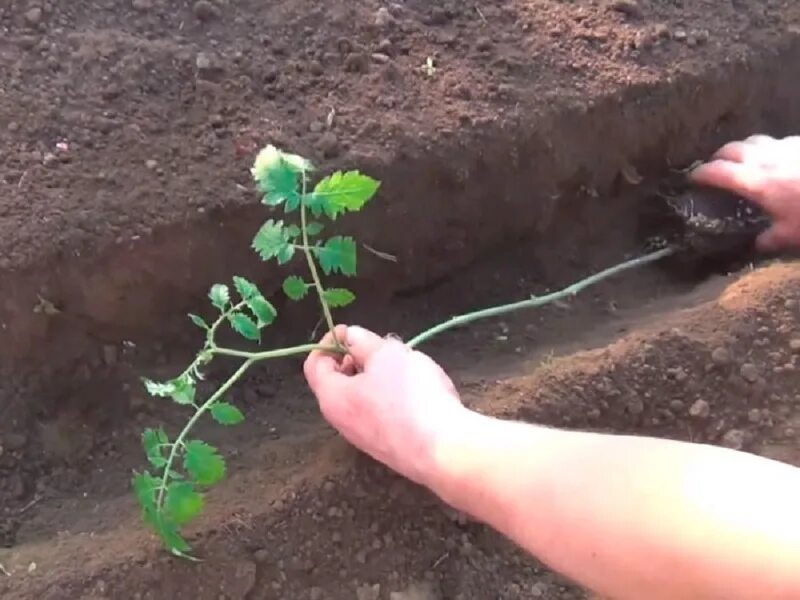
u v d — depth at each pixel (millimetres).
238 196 802
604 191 999
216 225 802
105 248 771
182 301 829
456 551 776
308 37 897
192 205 792
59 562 726
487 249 964
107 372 833
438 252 927
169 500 680
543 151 919
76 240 765
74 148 799
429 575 764
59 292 776
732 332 877
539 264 1002
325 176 825
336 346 768
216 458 685
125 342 833
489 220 933
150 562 724
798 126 1070
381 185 848
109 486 812
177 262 801
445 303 965
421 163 863
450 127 874
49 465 812
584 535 572
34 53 831
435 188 879
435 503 780
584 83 937
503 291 987
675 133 995
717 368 861
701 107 994
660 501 551
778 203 964
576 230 1011
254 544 742
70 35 844
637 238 1043
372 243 870
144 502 687
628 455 589
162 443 696
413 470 701
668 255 1021
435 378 735
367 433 730
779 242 985
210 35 880
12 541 767
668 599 541
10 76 816
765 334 882
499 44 939
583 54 955
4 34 835
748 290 917
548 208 962
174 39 868
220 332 867
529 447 634
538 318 972
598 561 567
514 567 782
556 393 831
